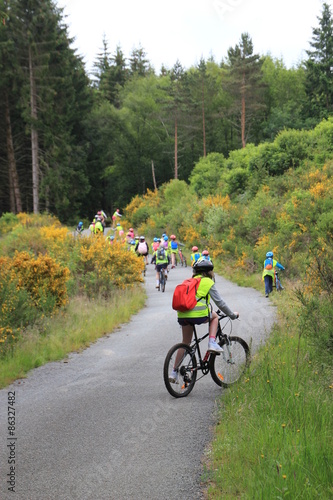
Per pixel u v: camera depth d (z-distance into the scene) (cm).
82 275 1628
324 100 6294
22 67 5341
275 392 539
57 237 2417
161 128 7669
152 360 834
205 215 3400
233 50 7150
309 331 702
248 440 444
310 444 405
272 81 7819
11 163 5675
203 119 7131
